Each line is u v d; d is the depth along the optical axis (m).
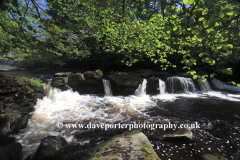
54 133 4.18
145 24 4.15
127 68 17.62
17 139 3.80
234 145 3.45
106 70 17.45
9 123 3.69
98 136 4.00
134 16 2.74
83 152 3.22
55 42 9.98
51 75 13.32
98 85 9.80
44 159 2.88
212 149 3.28
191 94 9.87
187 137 3.60
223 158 2.90
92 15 2.64
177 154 3.11
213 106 6.93
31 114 5.48
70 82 9.12
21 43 2.21
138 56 11.54
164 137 3.77
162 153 3.14
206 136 3.89
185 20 1.52
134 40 6.57
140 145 2.57
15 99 4.85
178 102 7.83
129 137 2.91
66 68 18.27
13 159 2.73
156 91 9.80
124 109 6.62
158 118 5.42
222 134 4.02
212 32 1.35
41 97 6.75
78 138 3.89
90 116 5.66
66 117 5.52
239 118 5.34
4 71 16.20
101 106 7.12
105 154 2.36
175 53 13.40
